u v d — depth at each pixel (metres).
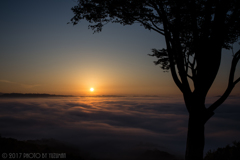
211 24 6.22
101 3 6.79
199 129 6.14
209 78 6.07
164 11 6.46
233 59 5.91
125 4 6.70
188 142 6.34
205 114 6.10
